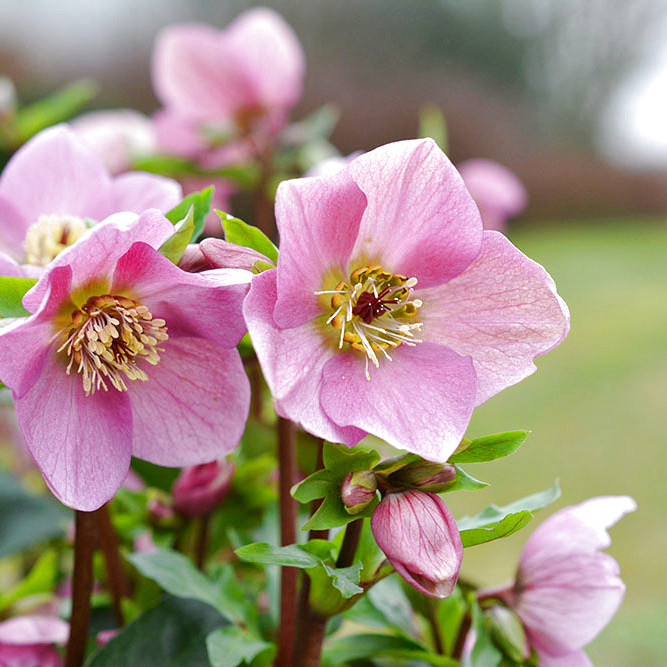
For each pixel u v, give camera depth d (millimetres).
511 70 3984
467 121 3408
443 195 431
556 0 3971
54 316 428
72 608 458
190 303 435
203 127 713
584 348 2312
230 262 421
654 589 1299
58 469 426
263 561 419
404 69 3314
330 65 3000
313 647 448
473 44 3779
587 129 4223
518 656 473
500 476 1647
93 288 434
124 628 466
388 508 417
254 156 710
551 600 473
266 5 3000
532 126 4047
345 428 424
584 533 475
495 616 477
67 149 499
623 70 4199
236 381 443
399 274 442
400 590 496
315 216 424
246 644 454
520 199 722
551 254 3363
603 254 3367
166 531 515
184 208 445
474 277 440
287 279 415
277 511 516
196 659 464
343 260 438
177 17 2424
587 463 1687
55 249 478
